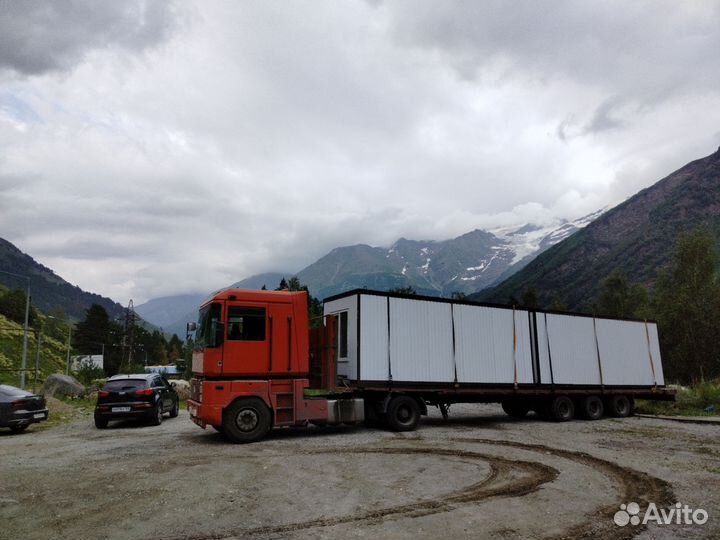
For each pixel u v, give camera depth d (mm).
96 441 12414
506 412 19500
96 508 6293
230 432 11789
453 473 8414
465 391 15414
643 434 13664
